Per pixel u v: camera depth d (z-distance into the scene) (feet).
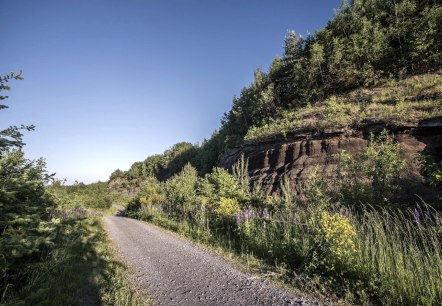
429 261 16.92
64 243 31.01
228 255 29.25
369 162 36.14
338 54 140.56
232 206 43.62
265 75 202.18
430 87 73.31
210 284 20.89
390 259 18.19
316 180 36.19
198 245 36.63
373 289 16.83
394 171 31.89
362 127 68.49
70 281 20.66
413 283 15.83
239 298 17.97
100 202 172.35
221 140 198.90
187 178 96.58
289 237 27.20
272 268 23.36
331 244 19.97
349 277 18.65
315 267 20.01
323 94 139.44
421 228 19.34
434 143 54.90
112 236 48.39
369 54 130.72
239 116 189.78
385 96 82.48
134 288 20.38
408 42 118.32
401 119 61.72
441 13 113.19
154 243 40.16
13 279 17.49
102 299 17.61
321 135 76.13
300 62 165.78
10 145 15.81
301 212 33.86
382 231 20.11
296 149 79.82
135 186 347.15
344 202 31.04
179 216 65.51
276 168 81.56
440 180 26.53
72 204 71.46
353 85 128.88
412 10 142.92
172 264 27.30
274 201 43.55
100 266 25.98
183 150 298.56
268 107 169.48
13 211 15.78
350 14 169.99
